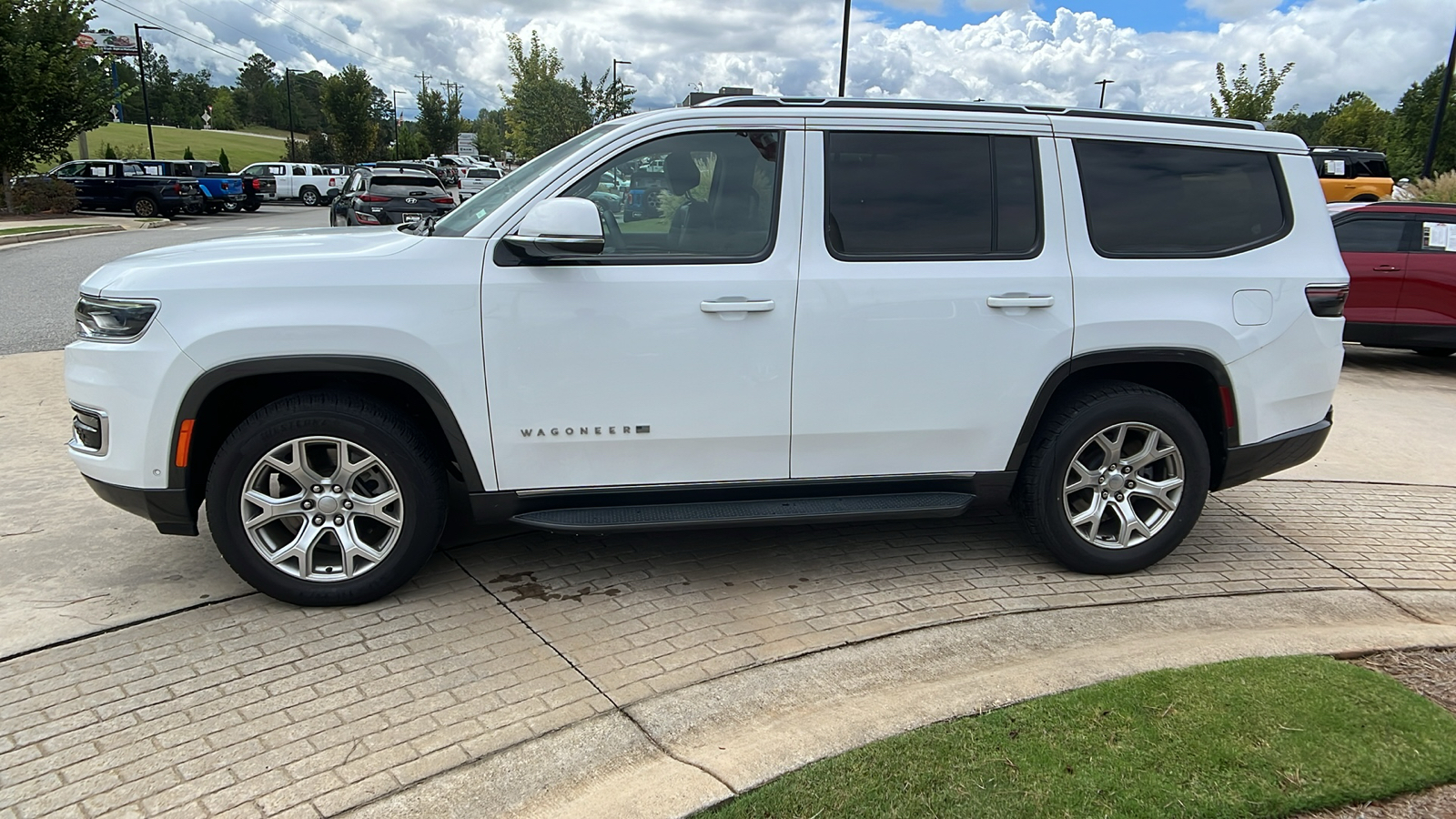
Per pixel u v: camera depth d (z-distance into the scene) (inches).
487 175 1393.9
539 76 1667.1
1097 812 93.0
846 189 147.6
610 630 139.6
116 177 1131.9
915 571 164.9
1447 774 99.3
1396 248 365.7
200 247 149.1
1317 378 164.4
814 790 96.8
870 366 147.6
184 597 146.9
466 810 98.0
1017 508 163.5
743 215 145.6
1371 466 242.8
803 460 151.5
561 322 138.4
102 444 135.7
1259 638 135.0
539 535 177.8
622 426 143.6
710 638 137.6
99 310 135.0
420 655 130.3
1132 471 161.0
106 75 1144.2
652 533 180.4
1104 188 156.1
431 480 142.4
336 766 104.8
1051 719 109.4
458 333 136.6
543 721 114.6
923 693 118.1
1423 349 372.5
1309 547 181.9
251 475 136.8
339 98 2263.8
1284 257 161.2
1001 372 151.8
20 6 1057.5
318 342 133.5
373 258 137.0
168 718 113.6
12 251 663.1
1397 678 123.3
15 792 99.6
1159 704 112.4
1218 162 160.6
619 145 143.7
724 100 147.6
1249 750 103.0
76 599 145.3
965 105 154.1
